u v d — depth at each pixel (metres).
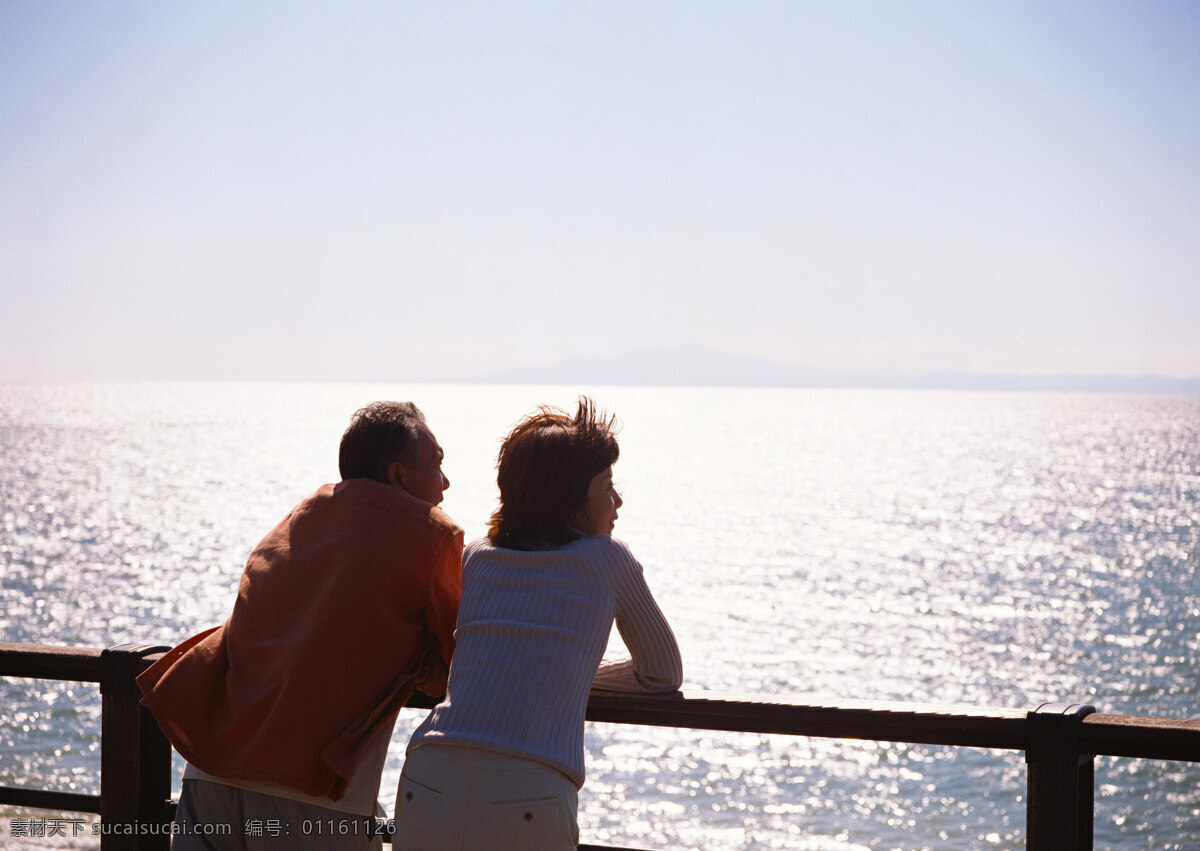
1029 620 43.50
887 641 39.28
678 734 27.98
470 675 1.75
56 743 22.94
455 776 1.68
